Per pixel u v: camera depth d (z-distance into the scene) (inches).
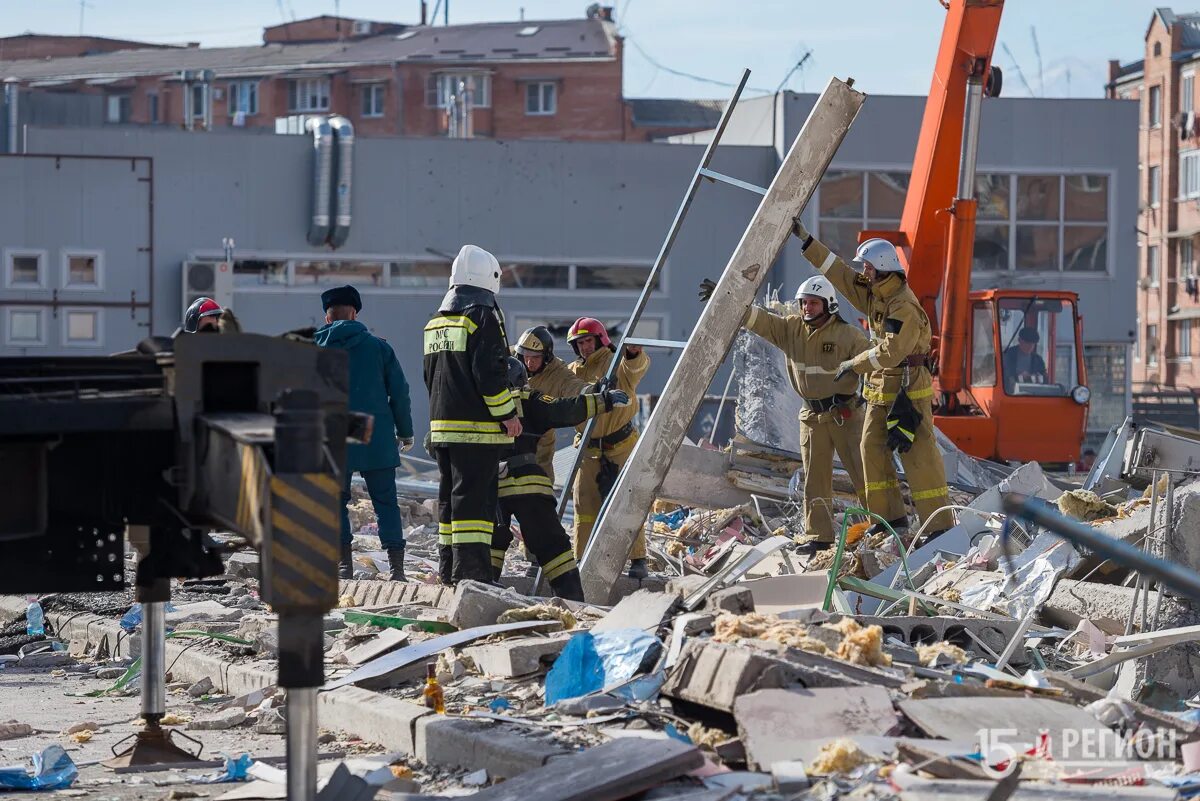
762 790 298.2
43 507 309.7
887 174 2150.6
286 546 255.3
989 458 1380.4
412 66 4512.8
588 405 592.1
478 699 400.8
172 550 361.7
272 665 476.4
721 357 643.5
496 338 561.6
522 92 4507.9
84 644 589.3
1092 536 241.3
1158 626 496.7
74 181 1990.7
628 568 689.6
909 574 615.8
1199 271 3880.4
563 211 2112.5
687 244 2122.3
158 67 4800.7
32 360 354.3
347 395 308.2
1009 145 2193.7
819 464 770.8
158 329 2017.7
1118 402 2218.3
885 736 323.6
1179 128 3971.5
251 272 2050.9
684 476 927.7
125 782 357.4
